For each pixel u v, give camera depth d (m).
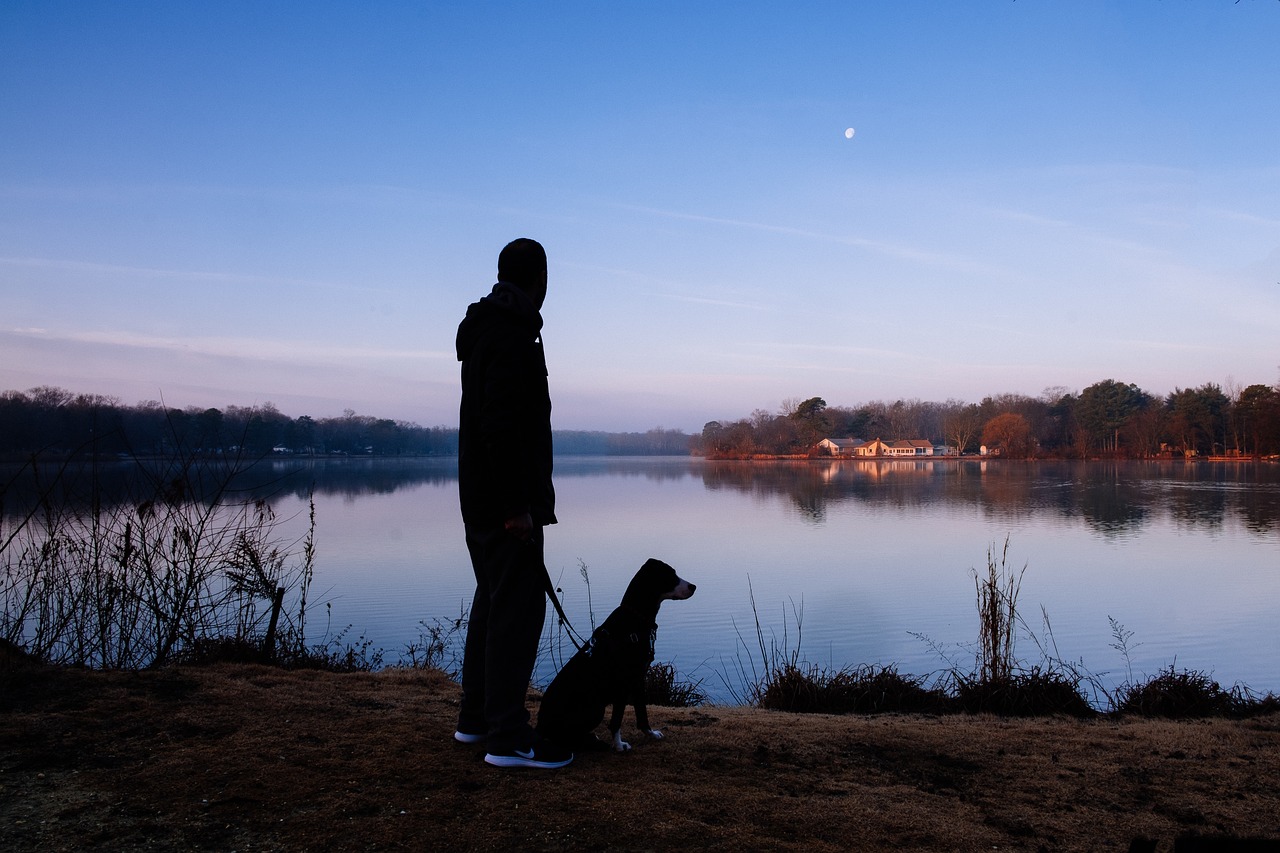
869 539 28.95
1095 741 5.05
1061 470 90.62
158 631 6.88
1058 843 3.36
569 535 30.34
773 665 10.09
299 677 5.39
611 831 3.09
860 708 7.29
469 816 3.14
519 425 3.53
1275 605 16.30
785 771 4.00
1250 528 31.64
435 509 38.66
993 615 8.32
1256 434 107.69
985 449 134.12
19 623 6.06
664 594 4.13
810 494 55.59
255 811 3.11
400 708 4.62
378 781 3.42
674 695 8.12
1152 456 118.25
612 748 4.08
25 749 3.57
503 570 3.63
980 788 4.02
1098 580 19.67
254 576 7.60
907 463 122.06
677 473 101.56
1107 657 12.09
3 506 6.47
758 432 163.12
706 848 3.02
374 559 21.39
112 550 6.89
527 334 3.60
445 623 13.33
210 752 3.64
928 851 3.16
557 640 11.84
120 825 2.96
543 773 3.61
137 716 4.08
